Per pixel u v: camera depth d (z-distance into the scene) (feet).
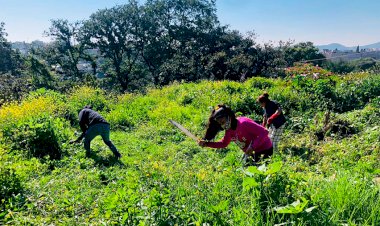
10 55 217.36
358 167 15.92
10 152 28.53
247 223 11.91
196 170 20.88
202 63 123.24
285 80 56.39
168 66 125.90
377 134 27.63
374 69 76.33
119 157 28.22
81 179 22.33
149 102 53.01
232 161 19.72
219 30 163.84
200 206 13.69
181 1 161.99
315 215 11.93
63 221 15.48
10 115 38.19
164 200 13.34
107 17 162.91
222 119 16.79
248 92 48.39
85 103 50.14
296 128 36.17
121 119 43.27
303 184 13.76
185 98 51.62
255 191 13.28
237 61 112.16
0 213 16.37
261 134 17.29
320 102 44.60
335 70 228.84
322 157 24.85
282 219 12.27
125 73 173.47
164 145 32.71
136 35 164.55
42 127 30.01
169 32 164.96
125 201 13.65
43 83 156.04
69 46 171.42
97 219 14.65
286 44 153.07
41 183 21.84
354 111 39.14
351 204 12.57
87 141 28.84
